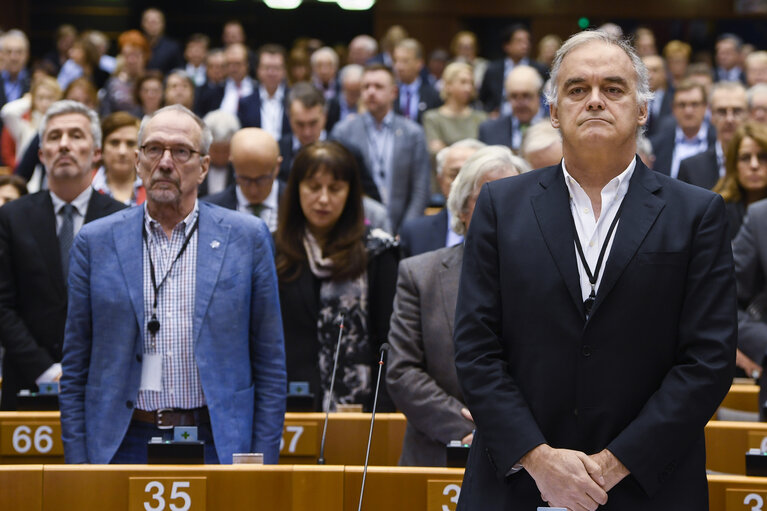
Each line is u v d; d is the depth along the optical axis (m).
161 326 7.94
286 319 10.19
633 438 5.38
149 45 31.06
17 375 10.50
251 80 26.89
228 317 8.02
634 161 5.91
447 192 12.27
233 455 7.59
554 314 5.62
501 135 18.95
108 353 7.93
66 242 10.75
